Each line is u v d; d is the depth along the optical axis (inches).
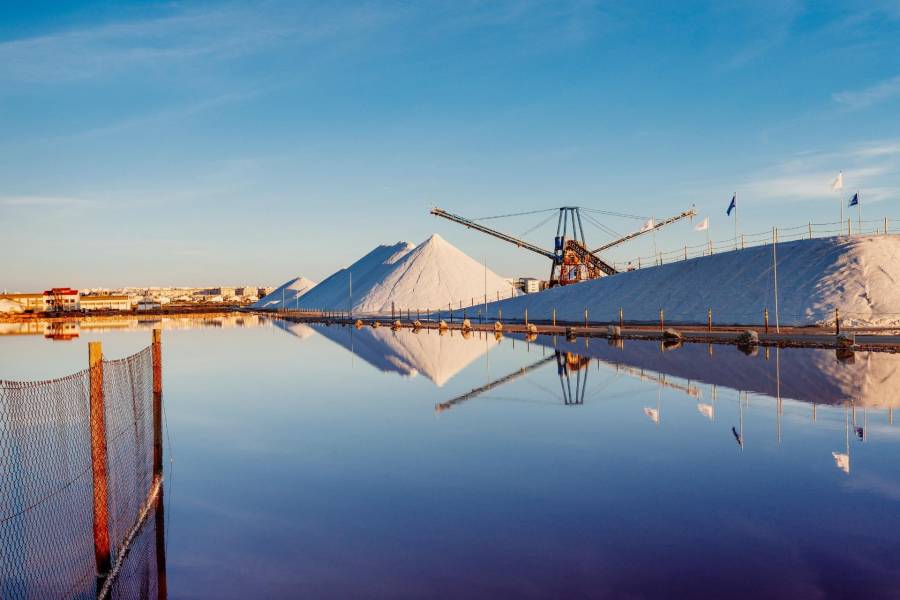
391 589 273.7
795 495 389.4
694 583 273.3
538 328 2164.1
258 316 4397.1
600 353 1336.1
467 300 4128.9
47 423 625.0
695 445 525.3
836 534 325.1
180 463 495.2
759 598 259.1
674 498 388.2
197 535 343.0
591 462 476.4
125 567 303.1
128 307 6678.2
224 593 275.1
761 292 2166.6
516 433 585.0
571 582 276.2
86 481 445.1
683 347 1432.1
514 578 281.1
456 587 274.1
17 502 404.2
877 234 2313.0
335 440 568.1
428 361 1259.8
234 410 730.2
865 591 263.4
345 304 4303.6
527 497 395.2
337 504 388.8
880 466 452.1
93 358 300.4
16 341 2030.0
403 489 417.7
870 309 1883.6
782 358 1157.1
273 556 312.2
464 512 369.7
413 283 4303.6
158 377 451.5
